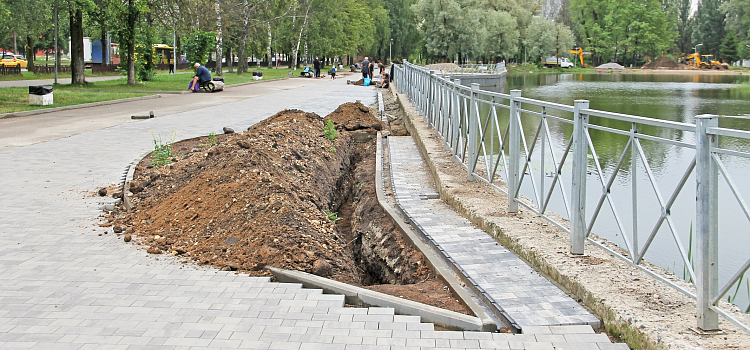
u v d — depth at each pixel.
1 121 15.74
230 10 42.19
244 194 6.47
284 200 6.37
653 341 3.46
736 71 87.94
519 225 5.91
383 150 12.12
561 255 4.98
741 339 3.42
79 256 5.36
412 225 6.61
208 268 5.09
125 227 6.25
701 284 3.52
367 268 6.89
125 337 3.74
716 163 3.38
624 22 93.75
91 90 27.59
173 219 6.36
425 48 90.38
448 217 6.77
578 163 4.90
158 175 8.28
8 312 4.12
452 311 4.20
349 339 3.75
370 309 4.25
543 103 5.64
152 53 37.44
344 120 14.31
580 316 4.07
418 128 13.16
